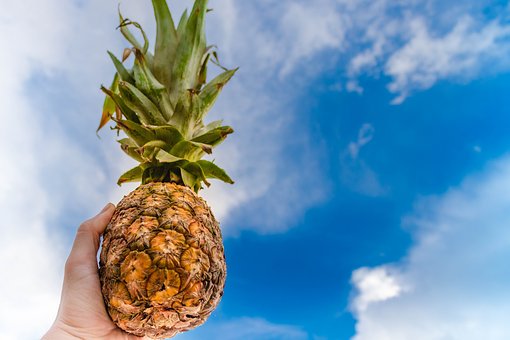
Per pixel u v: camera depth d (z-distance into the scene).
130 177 0.46
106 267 0.37
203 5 0.47
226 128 0.45
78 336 0.39
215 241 0.39
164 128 0.43
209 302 0.38
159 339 0.41
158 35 0.48
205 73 0.50
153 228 0.36
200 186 0.46
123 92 0.43
